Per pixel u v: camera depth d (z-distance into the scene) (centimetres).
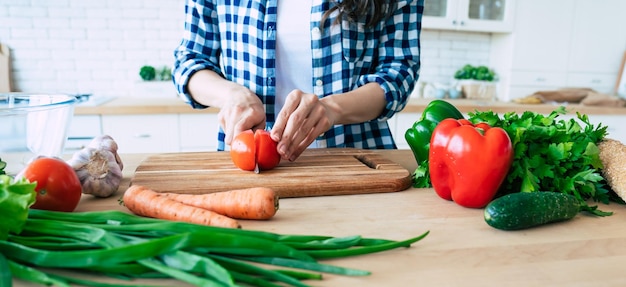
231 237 46
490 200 67
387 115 103
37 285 43
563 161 70
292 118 80
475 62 284
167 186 72
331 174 79
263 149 79
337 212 65
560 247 54
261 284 43
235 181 75
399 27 109
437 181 71
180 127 206
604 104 240
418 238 52
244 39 111
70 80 243
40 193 57
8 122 68
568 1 258
